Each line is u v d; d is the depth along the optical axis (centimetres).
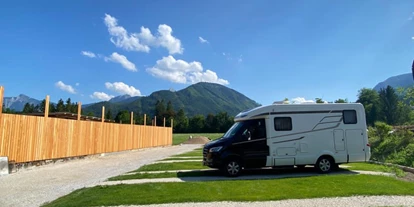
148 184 866
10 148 1220
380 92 7712
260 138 1065
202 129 9050
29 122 1341
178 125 9156
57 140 1564
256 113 1083
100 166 1465
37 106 8056
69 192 827
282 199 683
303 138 1082
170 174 1086
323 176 977
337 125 1110
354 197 697
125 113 8462
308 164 1074
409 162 1285
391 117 6744
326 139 1095
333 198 689
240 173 1108
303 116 1098
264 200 676
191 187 820
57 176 1140
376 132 2108
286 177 991
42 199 749
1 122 1176
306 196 705
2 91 1184
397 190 759
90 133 1922
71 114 2028
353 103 1137
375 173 1063
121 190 790
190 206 634
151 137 3153
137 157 1995
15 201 729
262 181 904
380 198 686
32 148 1361
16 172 1234
